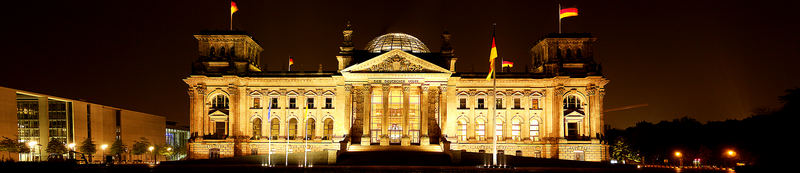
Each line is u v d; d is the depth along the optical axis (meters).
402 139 116.06
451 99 122.62
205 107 125.50
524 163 109.12
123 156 177.12
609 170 97.06
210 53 128.75
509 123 125.62
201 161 108.69
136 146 165.12
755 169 93.69
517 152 125.19
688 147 152.62
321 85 127.06
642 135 171.75
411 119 125.06
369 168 94.12
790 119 100.62
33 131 159.50
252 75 126.44
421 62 118.31
